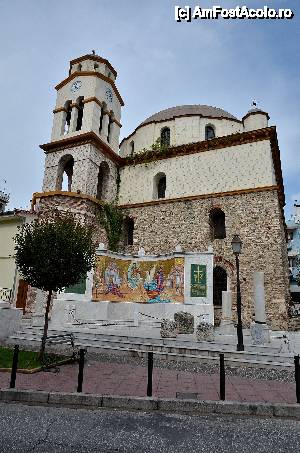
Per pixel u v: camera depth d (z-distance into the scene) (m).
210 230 23.06
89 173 24.86
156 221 25.09
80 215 23.47
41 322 16.30
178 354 10.11
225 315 18.94
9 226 23.95
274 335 15.73
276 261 20.12
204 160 25.00
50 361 9.16
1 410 5.88
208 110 30.92
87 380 7.66
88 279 17.11
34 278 10.06
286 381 8.22
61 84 29.00
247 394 6.96
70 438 4.75
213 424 5.55
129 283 18.62
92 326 15.16
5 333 12.28
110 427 5.25
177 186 25.30
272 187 21.73
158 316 17.14
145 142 29.48
